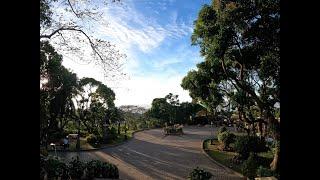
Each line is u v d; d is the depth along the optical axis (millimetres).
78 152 27453
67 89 27594
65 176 15062
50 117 26984
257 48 15555
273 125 17094
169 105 60156
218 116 40406
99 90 35500
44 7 9508
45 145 23969
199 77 26062
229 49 18750
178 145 33500
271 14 13805
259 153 23250
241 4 14492
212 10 17359
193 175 15781
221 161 23062
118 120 44344
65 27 10797
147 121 58688
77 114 35250
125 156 25875
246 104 23797
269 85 19016
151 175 18531
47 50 11625
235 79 19328
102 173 16688
